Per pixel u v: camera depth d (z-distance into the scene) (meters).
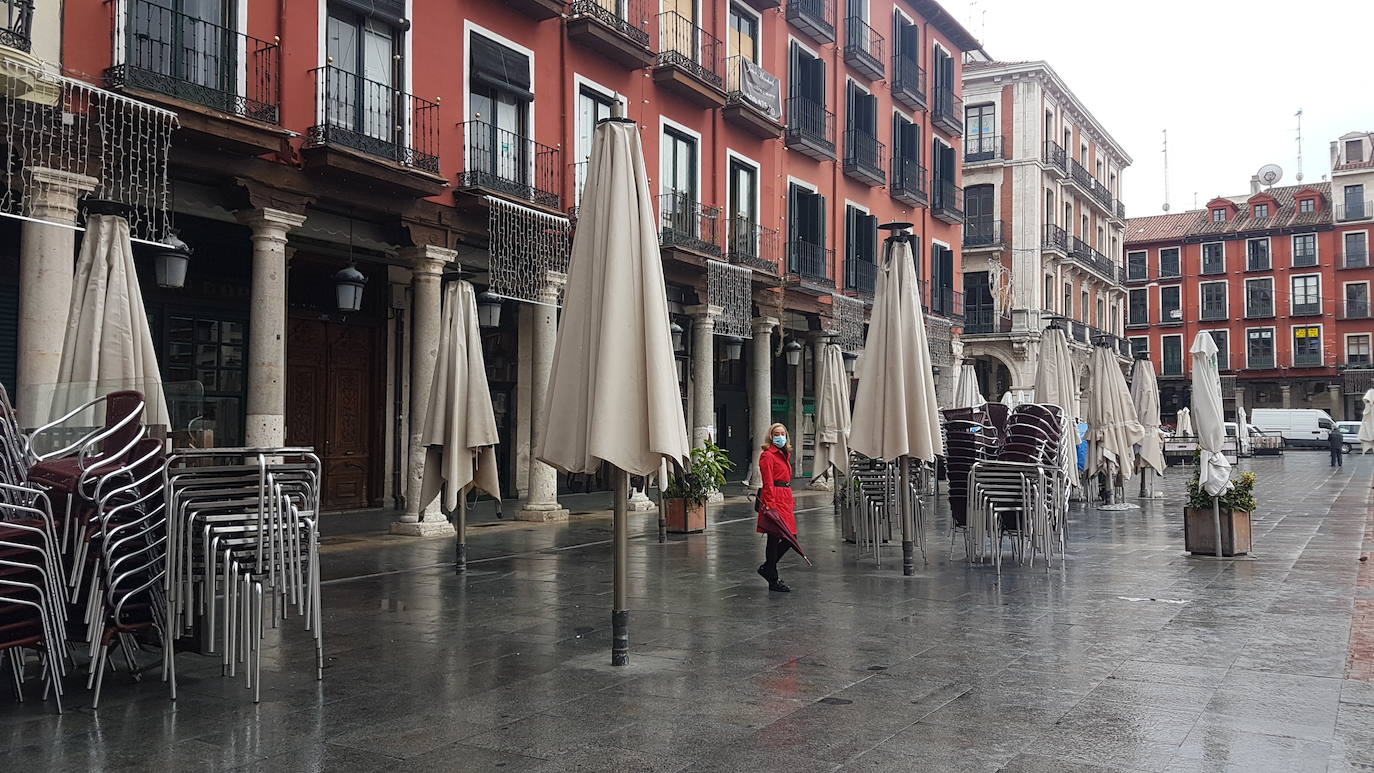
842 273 26.80
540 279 16.20
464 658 6.40
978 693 5.49
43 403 6.27
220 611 6.58
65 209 10.16
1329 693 5.45
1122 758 4.39
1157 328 69.00
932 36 32.28
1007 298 42.44
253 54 12.58
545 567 10.84
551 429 6.29
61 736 4.70
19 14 9.75
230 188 12.33
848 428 15.89
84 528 5.25
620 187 6.21
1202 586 9.20
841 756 4.43
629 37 18.53
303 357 16.86
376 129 14.36
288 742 4.62
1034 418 11.93
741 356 27.75
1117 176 55.72
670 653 6.54
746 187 23.23
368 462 17.98
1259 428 58.78
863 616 7.82
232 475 5.77
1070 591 8.98
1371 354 62.34
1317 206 65.12
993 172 42.94
